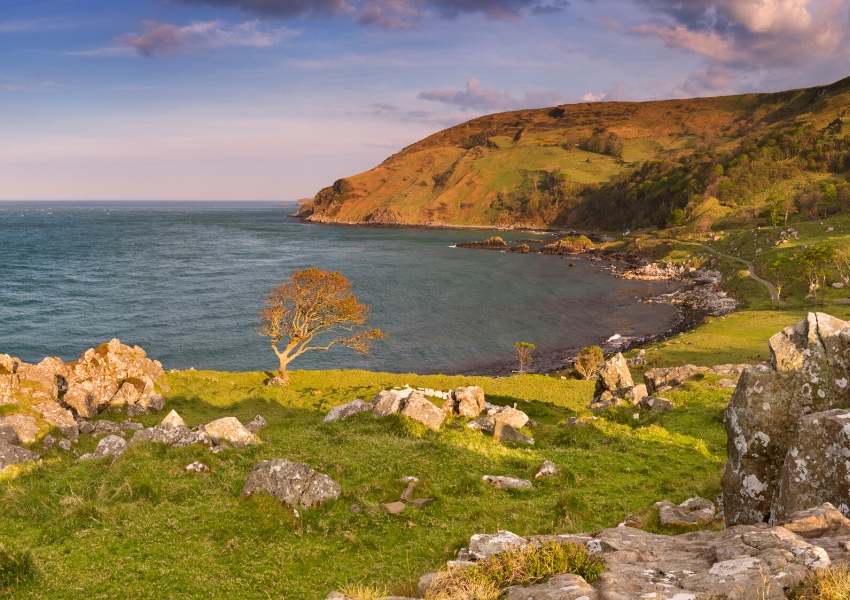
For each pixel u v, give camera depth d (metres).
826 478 12.82
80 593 15.50
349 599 11.12
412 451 28.62
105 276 181.25
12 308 130.75
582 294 169.38
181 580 16.33
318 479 22.08
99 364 51.69
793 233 192.38
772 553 9.32
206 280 179.00
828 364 15.07
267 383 63.16
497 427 36.38
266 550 18.36
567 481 25.91
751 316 122.62
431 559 17.44
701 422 40.06
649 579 9.59
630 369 86.62
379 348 112.81
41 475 26.89
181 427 31.00
